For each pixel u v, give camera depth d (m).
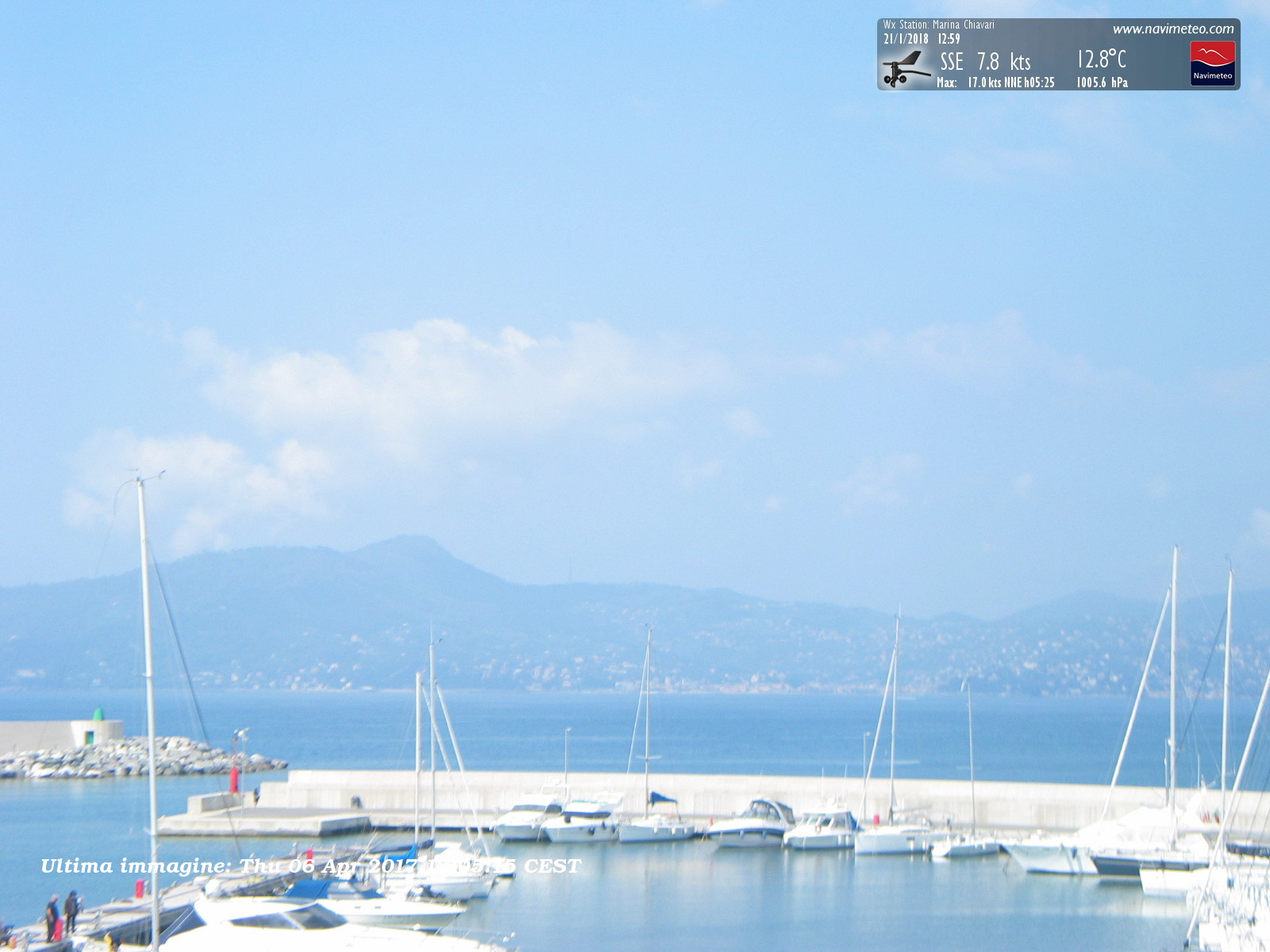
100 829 77.19
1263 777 99.25
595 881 58.97
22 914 52.25
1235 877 48.28
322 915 39.56
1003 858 63.88
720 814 72.81
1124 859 57.75
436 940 39.25
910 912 53.25
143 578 38.59
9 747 120.81
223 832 68.31
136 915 42.38
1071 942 47.72
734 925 50.88
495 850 66.12
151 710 37.31
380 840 65.88
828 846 66.06
